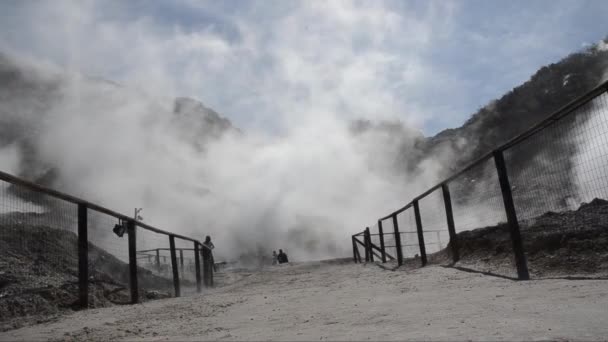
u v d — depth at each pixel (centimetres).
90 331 443
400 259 1317
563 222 771
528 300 413
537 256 688
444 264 997
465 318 347
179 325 448
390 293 591
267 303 604
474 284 609
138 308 650
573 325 291
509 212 634
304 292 737
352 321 379
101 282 847
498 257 803
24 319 550
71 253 960
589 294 412
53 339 408
